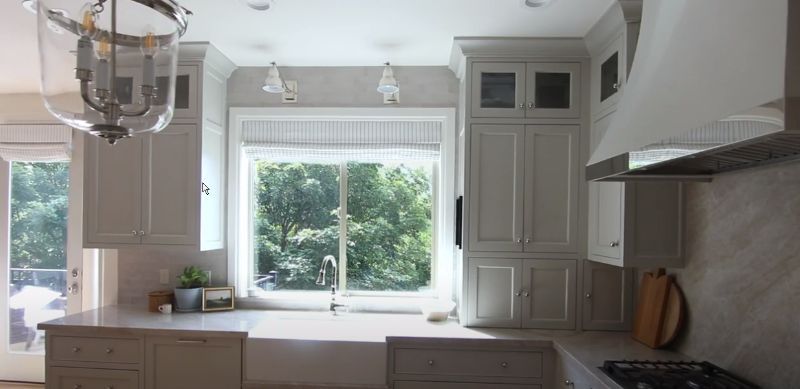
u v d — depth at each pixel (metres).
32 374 3.50
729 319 1.79
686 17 1.24
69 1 1.08
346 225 3.11
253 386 2.35
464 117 2.55
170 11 1.14
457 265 2.91
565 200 2.50
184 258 3.04
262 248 3.15
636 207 2.09
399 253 3.09
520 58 2.53
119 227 2.71
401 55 2.80
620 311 2.48
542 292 2.51
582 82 2.51
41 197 3.52
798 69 0.78
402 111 2.98
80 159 3.45
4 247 3.52
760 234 1.65
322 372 2.32
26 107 3.46
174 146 2.70
